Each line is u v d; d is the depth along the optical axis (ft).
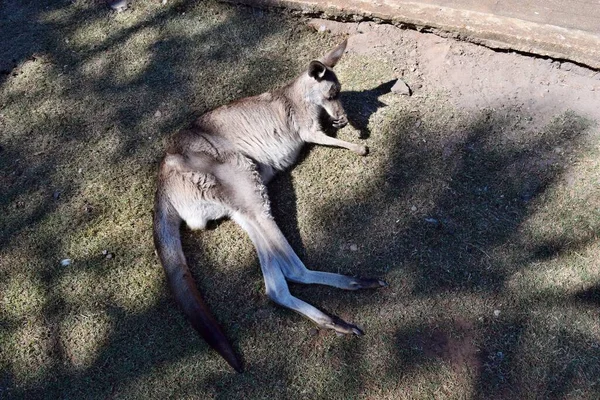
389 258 8.48
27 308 8.43
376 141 9.45
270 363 7.89
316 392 7.69
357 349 7.90
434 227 8.63
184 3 11.25
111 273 8.62
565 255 8.32
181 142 8.90
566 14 9.90
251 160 9.03
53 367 8.02
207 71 10.44
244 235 8.80
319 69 8.94
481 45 9.86
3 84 10.54
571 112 9.38
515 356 7.73
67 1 11.55
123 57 10.71
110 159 9.63
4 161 9.70
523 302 8.05
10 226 9.09
